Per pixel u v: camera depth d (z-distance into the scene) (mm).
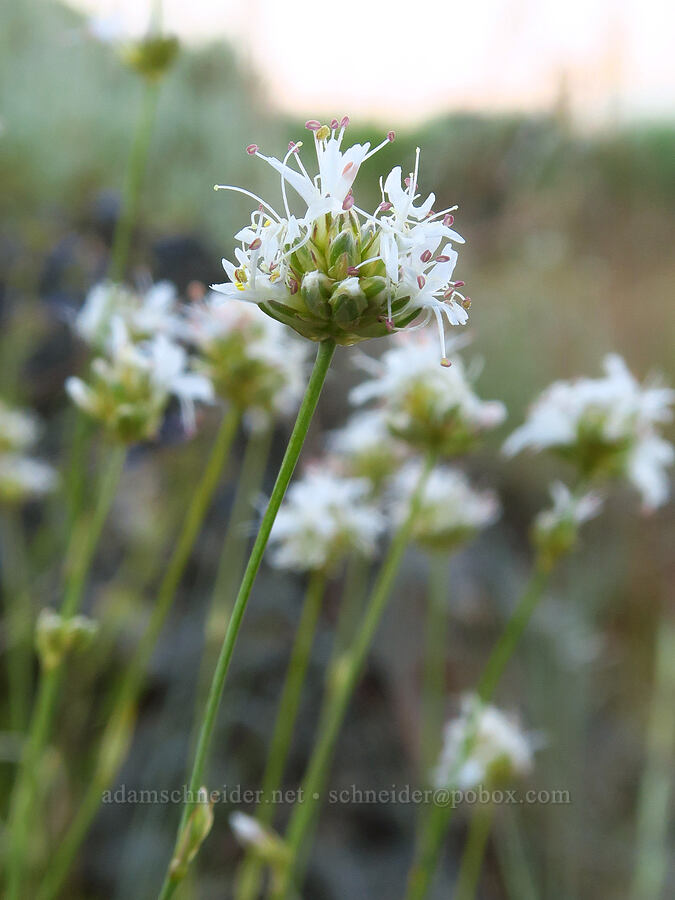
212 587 297
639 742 315
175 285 357
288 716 183
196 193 402
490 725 180
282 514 183
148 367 155
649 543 394
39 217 366
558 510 171
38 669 257
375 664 300
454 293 113
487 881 274
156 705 269
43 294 340
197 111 421
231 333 166
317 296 107
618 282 523
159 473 315
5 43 409
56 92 407
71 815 237
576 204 525
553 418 168
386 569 161
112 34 193
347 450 205
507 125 466
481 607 335
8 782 225
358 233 112
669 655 283
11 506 270
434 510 182
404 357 166
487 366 440
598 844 286
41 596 274
